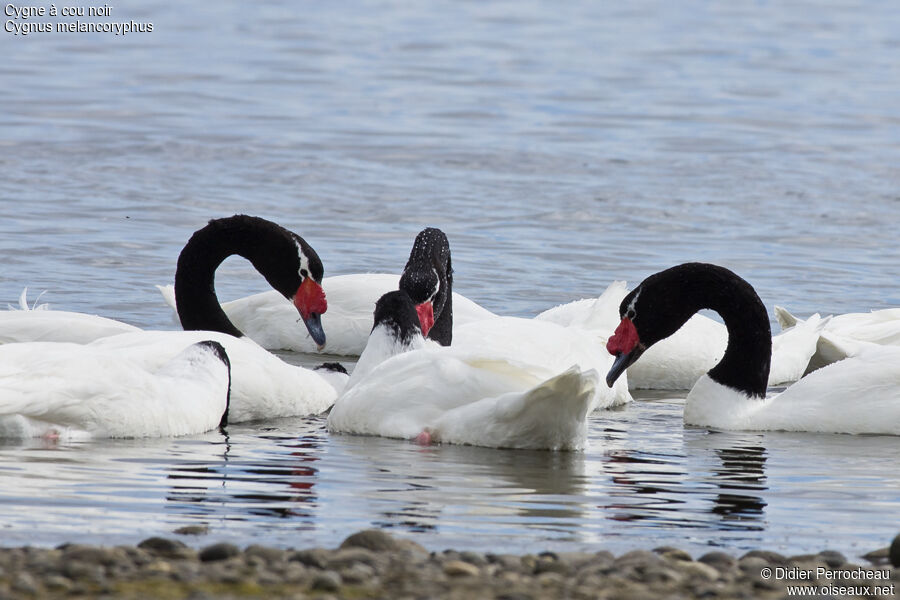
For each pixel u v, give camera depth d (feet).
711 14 201.36
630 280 69.00
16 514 32.30
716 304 48.70
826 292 67.77
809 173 99.14
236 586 26.58
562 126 115.85
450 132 111.65
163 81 131.75
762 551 30.68
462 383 42.04
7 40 152.87
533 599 26.37
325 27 174.81
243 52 152.15
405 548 29.73
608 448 42.86
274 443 41.81
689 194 91.09
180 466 38.06
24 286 64.23
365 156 101.14
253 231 55.47
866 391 46.29
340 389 51.13
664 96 132.46
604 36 174.29
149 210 82.07
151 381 42.01
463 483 36.86
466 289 66.23
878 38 179.93
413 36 168.86
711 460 41.34
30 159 95.30
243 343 47.78
